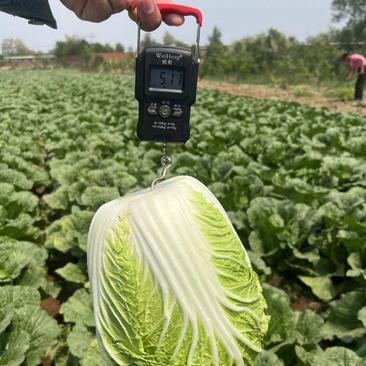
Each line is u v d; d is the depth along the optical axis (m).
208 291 0.32
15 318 0.74
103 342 0.33
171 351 0.32
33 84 6.53
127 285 0.31
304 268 1.19
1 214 1.22
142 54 0.36
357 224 1.17
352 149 2.30
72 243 1.15
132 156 1.91
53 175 1.62
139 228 0.32
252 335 0.34
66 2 0.43
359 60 5.74
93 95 4.82
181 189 0.34
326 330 0.90
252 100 5.00
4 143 2.07
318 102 5.93
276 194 1.48
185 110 0.36
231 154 1.89
